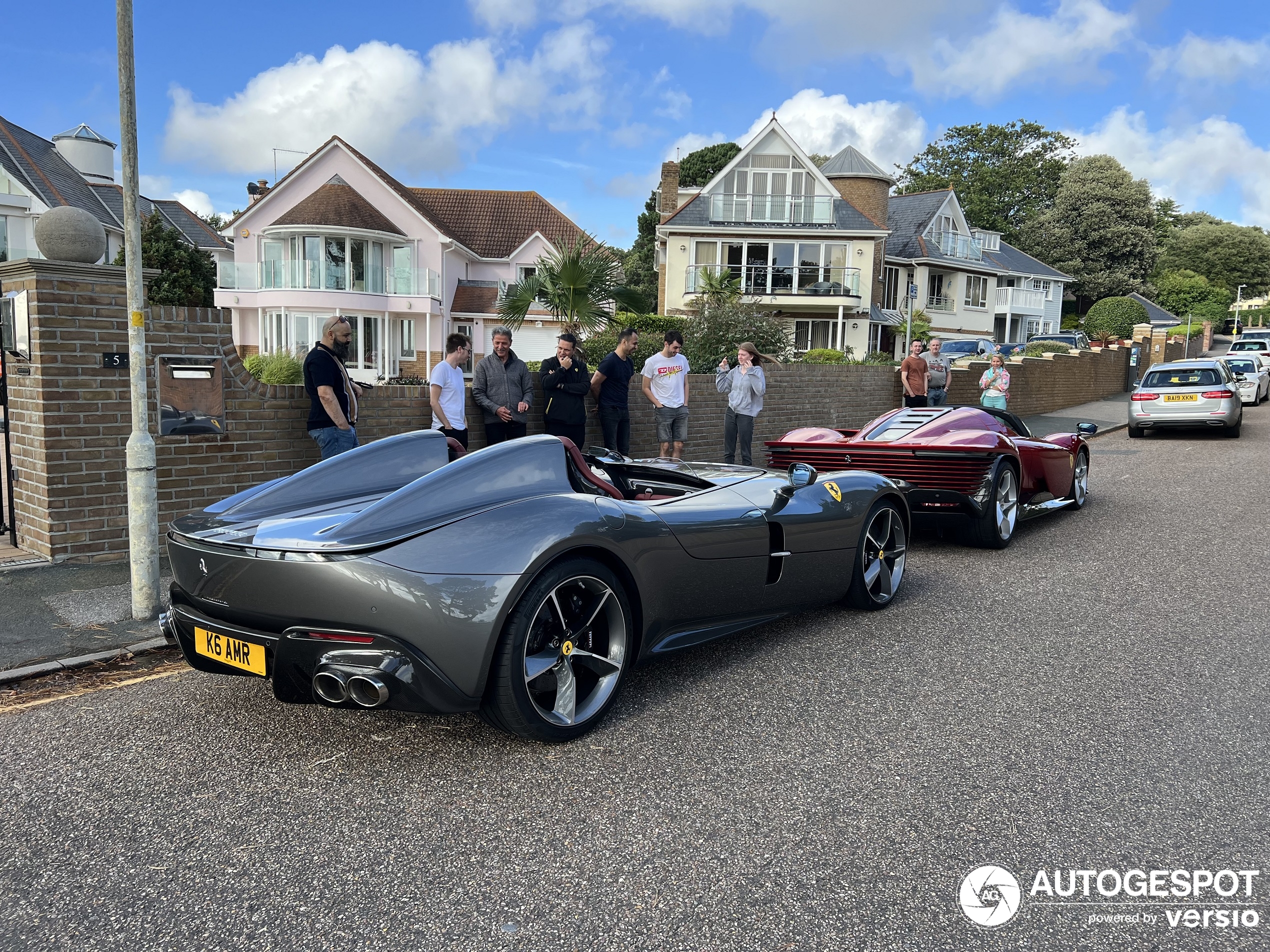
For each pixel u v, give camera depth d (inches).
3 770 113.7
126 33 167.0
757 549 149.1
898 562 192.4
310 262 1104.2
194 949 78.1
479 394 281.6
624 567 124.8
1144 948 78.0
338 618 103.4
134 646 158.4
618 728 125.4
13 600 184.7
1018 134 2578.7
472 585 106.0
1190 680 143.9
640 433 375.6
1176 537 263.3
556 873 89.7
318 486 131.0
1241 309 3024.1
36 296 203.5
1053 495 287.4
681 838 96.2
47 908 84.2
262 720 128.8
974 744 120.0
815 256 1279.5
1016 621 179.0
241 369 238.7
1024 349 988.6
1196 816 100.6
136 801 105.3
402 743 120.7
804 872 89.7
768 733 123.6
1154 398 558.9
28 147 1226.0
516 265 1333.7
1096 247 2278.5
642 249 2204.7
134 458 170.9
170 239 1100.5
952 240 1576.0
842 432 278.2
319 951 77.7
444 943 78.8
